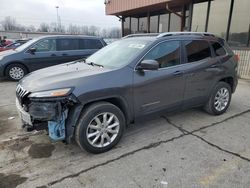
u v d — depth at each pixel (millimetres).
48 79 3008
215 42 4344
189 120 4262
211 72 4148
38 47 7789
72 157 3029
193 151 3170
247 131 3809
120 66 3258
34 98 2758
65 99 2748
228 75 4473
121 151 3172
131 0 12312
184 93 3855
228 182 2523
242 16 8414
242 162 2900
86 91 2840
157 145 3338
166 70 3543
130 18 15750
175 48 3721
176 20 11805
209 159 2971
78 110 2838
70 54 8156
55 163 2896
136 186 2473
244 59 8508
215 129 3883
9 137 3602
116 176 2639
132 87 3205
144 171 2729
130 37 4184
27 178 2607
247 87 7059
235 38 8805
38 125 2859
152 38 3668
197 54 4012
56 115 2744
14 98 5812
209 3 9500
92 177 2625
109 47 4219
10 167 2812
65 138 2914
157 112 3615
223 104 4543
